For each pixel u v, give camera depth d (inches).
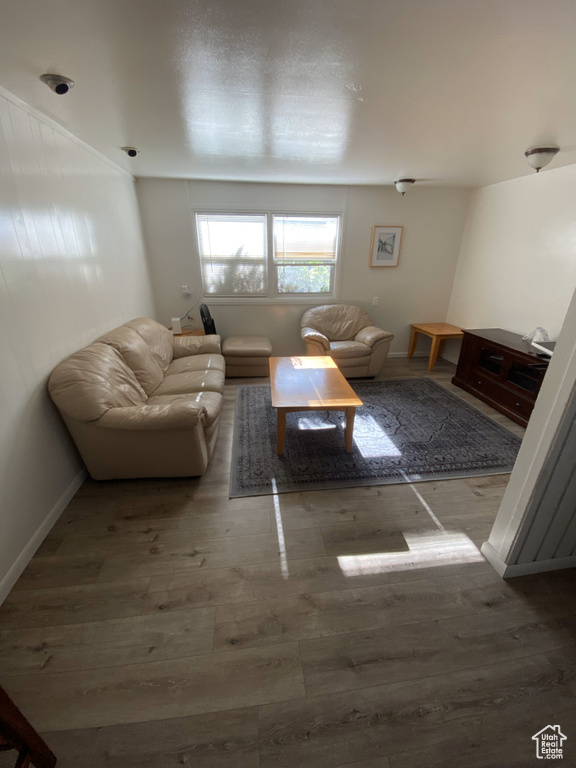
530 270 132.9
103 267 105.3
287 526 72.1
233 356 152.3
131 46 50.3
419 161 114.4
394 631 51.8
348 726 41.3
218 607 55.2
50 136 77.2
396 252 171.3
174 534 69.8
